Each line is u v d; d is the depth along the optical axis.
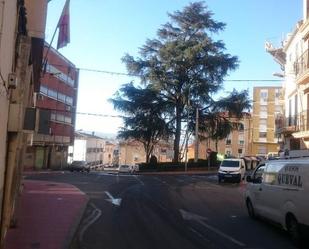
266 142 99.81
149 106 60.56
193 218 16.17
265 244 11.59
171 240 12.02
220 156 65.81
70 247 10.98
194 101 60.75
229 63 59.97
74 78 80.94
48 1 16.91
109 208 18.83
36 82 22.08
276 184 13.31
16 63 10.77
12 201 12.14
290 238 12.30
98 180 36.69
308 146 33.06
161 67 60.12
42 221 14.38
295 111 36.81
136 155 124.12
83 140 95.06
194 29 60.78
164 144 76.06
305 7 33.88
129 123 60.97
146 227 14.12
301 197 11.27
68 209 17.55
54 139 69.19
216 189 30.48
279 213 12.84
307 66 32.78
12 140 10.30
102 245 11.30
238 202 21.98
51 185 28.72
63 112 74.06
